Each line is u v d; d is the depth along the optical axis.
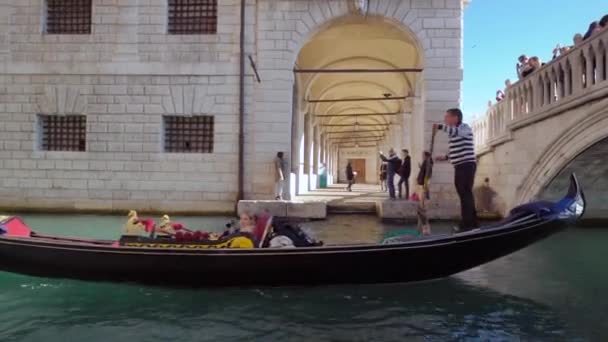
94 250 6.18
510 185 11.88
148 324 5.05
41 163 13.49
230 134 13.19
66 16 13.71
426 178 7.30
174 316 5.30
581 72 8.98
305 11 13.02
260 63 13.09
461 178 6.56
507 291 6.17
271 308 5.56
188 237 6.41
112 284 6.40
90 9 13.59
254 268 6.07
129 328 4.94
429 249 6.04
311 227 10.70
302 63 16.86
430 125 12.71
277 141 13.02
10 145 13.56
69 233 10.02
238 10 13.23
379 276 6.26
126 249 6.12
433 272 6.37
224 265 6.05
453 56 12.70
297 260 6.02
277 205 12.02
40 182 13.48
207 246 6.31
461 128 6.61
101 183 13.35
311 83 18.28
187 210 13.20
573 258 8.05
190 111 13.26
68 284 6.46
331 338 4.68
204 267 6.07
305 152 21.50
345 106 26.75
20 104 13.55
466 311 5.43
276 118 13.02
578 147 9.25
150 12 13.36
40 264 6.44
